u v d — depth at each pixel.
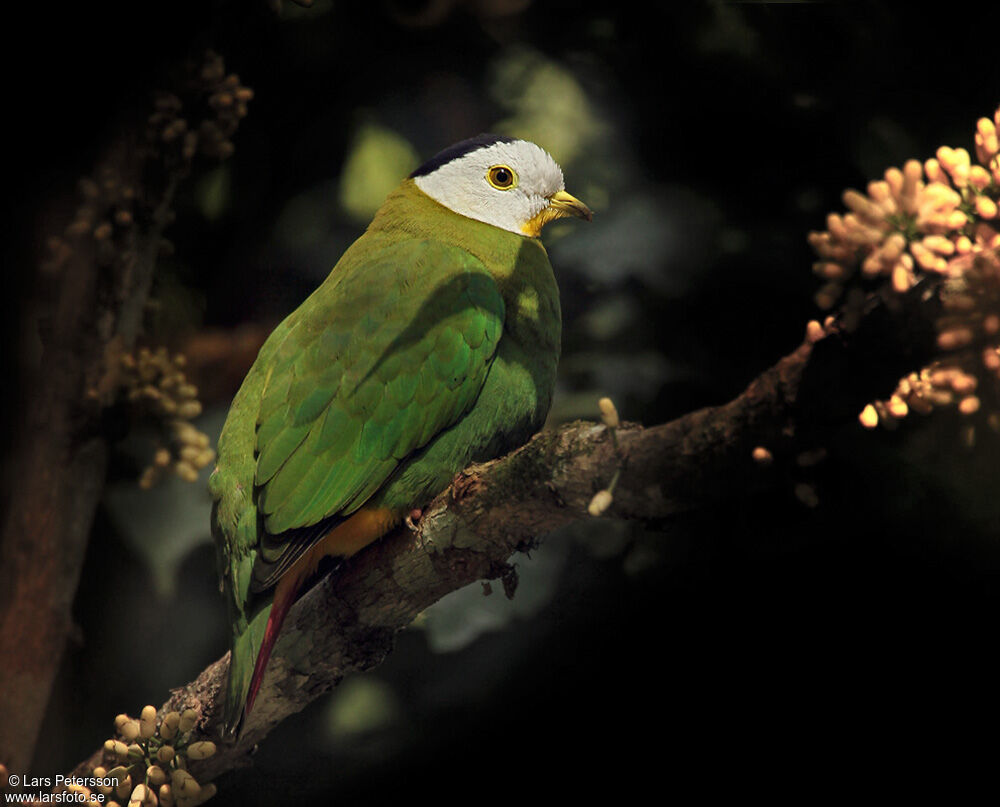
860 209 3.37
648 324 7.37
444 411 6.07
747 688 7.49
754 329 7.35
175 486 7.49
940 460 6.50
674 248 7.37
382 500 5.93
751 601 7.36
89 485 6.99
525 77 8.00
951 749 7.16
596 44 7.93
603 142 7.82
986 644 7.07
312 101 8.21
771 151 7.59
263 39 8.11
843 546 7.04
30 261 8.21
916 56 7.54
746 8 7.60
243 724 5.01
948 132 7.50
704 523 7.08
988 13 7.45
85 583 8.02
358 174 8.02
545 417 6.72
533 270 6.84
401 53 8.21
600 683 7.70
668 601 7.48
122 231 7.02
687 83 7.72
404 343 6.04
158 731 5.55
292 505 5.64
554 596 7.50
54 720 7.95
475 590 7.14
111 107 7.65
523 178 7.21
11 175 8.26
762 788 7.46
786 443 3.71
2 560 6.91
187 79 7.12
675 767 7.62
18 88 8.02
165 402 6.99
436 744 7.86
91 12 7.52
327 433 5.85
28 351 8.18
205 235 8.40
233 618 5.45
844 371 3.56
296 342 6.19
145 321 7.61
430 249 6.48
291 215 8.27
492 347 6.23
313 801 7.98
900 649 7.20
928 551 6.93
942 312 3.41
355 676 7.77
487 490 4.75
